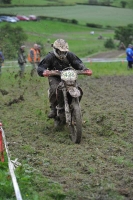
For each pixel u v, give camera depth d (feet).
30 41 169.48
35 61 80.79
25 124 41.37
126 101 52.85
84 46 217.97
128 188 24.32
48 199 23.08
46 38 191.01
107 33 253.03
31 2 157.38
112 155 30.76
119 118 42.22
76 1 241.55
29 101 54.13
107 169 27.50
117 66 112.37
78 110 33.99
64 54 36.17
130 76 83.82
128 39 224.74
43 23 195.42
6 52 108.27
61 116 36.58
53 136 36.83
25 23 174.81
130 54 99.19
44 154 31.12
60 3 228.22
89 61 137.49
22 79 75.72
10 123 41.88
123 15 246.27
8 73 90.07
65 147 33.04
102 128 37.55
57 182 25.17
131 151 31.60
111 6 246.27
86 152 31.32
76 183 25.29
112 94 59.41
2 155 28.19
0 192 23.72
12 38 113.39
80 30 252.21
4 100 55.52
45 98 55.93
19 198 20.26
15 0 138.10
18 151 31.71
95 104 50.70
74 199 23.09
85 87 67.21
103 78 80.02
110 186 24.39
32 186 24.66
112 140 34.65
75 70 35.86
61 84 34.91
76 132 33.68
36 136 36.50
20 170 25.88
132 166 28.04
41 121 42.45
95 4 245.86
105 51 202.08
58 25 229.25
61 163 29.01
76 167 28.14
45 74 35.22
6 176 25.32
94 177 26.08
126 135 35.81
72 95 33.42
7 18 138.62
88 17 250.57
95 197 23.18
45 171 27.40
